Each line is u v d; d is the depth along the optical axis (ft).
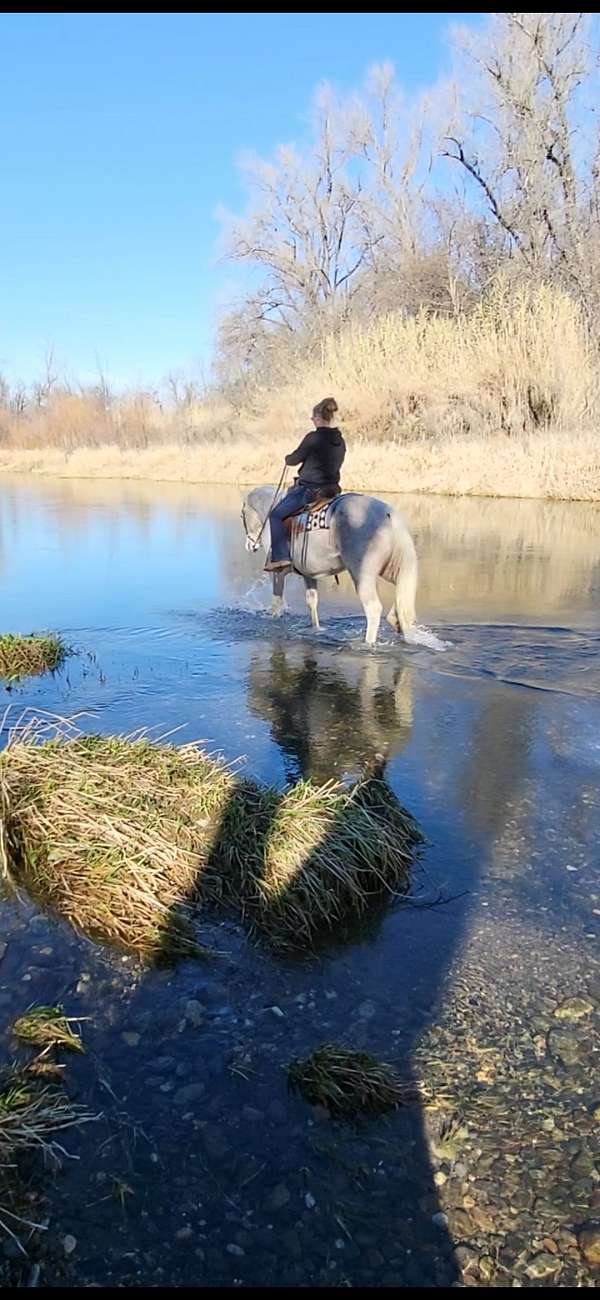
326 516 25.77
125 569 40.96
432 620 29.73
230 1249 7.29
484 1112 8.66
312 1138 8.38
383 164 126.62
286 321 136.77
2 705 20.81
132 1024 10.00
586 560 41.98
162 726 19.34
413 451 75.72
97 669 24.14
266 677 23.22
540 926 11.84
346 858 12.65
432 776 16.69
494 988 10.57
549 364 74.28
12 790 14.07
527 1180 7.90
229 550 46.65
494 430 77.77
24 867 13.30
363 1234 7.41
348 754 17.72
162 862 12.77
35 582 37.68
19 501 73.61
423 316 88.99
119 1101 8.82
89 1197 7.74
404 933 11.78
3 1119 8.32
